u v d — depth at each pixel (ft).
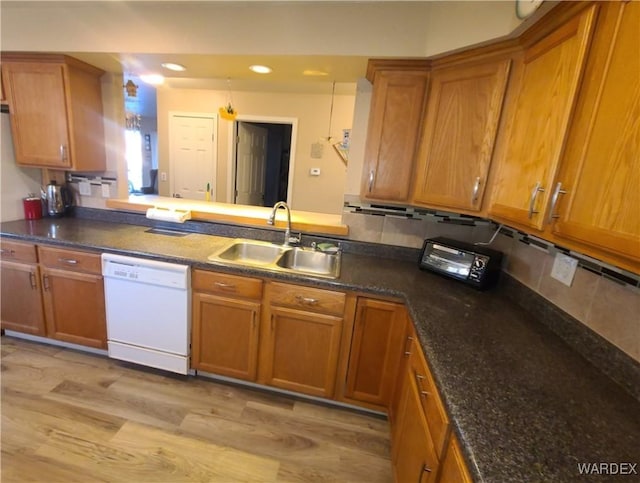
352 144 7.27
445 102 5.46
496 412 2.82
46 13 6.48
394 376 5.77
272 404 6.43
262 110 13.65
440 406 3.19
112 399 6.16
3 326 7.47
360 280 5.84
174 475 4.86
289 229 7.45
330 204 14.01
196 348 6.58
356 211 7.48
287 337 6.15
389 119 5.93
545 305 4.64
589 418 2.85
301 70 6.75
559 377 3.42
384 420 6.27
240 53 6.00
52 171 8.59
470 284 5.88
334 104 13.17
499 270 5.98
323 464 5.28
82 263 6.66
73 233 7.21
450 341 3.97
